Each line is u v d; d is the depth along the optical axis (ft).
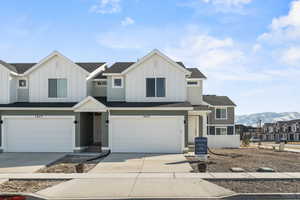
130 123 62.54
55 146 63.00
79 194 27.94
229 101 120.98
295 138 234.38
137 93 66.08
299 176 35.42
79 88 66.80
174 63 65.21
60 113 63.05
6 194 28.04
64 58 66.85
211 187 30.25
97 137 73.67
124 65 73.97
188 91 77.00
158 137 62.13
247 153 64.18
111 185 31.37
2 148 62.95
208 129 117.08
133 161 49.57
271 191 28.91
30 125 63.41
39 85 67.26
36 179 35.04
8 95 66.08
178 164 46.06
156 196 26.99
